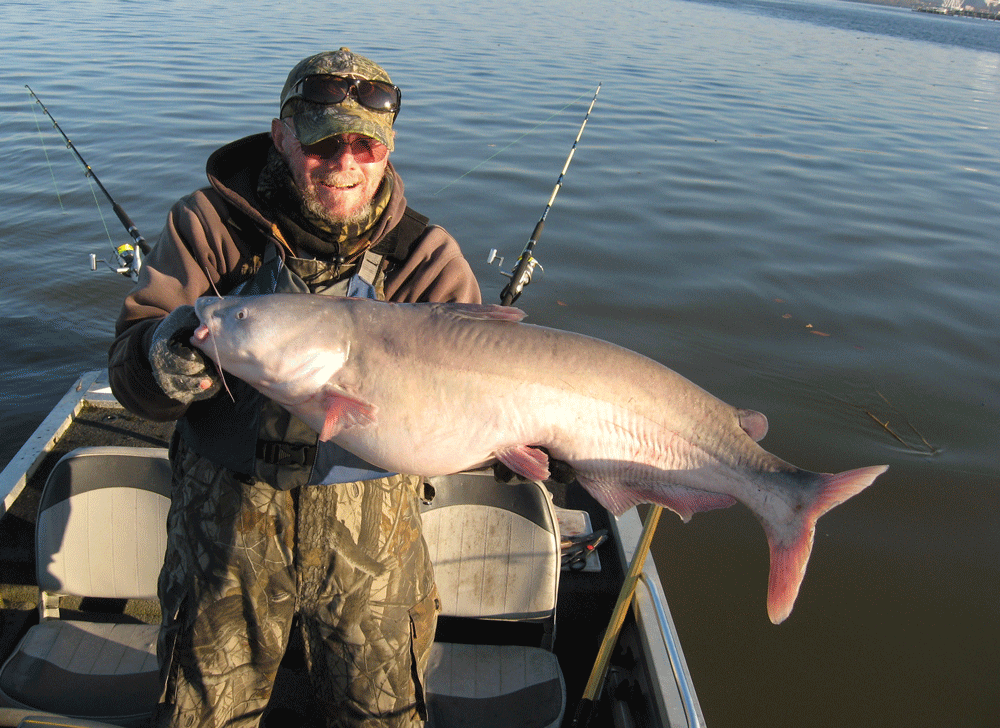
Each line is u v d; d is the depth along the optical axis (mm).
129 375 1896
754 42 29625
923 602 4371
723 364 6336
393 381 1940
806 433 5609
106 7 22938
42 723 1936
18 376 5773
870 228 9312
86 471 2656
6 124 10352
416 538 2150
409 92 13219
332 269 2098
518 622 2926
